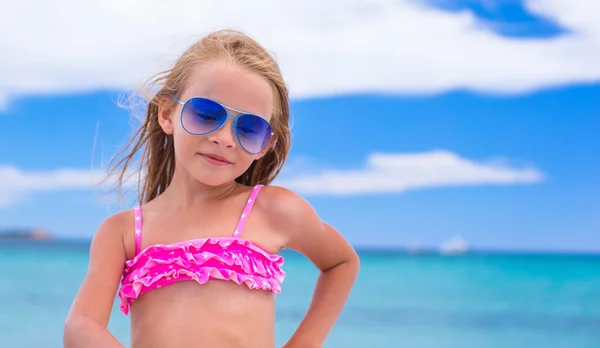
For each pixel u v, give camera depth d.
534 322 15.32
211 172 2.24
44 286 18.36
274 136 2.48
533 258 24.77
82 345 2.09
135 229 2.32
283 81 2.45
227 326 2.17
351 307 16.72
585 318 15.66
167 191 2.40
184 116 2.25
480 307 16.83
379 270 23.39
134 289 2.20
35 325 13.64
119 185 2.64
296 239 2.40
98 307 2.18
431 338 13.84
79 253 26.75
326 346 12.88
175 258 2.19
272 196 2.38
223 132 2.23
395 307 16.72
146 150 2.57
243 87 2.27
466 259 25.69
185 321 2.16
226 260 2.20
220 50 2.35
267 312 2.26
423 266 24.16
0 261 23.98
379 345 13.10
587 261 23.52
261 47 2.45
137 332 2.21
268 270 2.27
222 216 2.31
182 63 2.39
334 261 2.51
